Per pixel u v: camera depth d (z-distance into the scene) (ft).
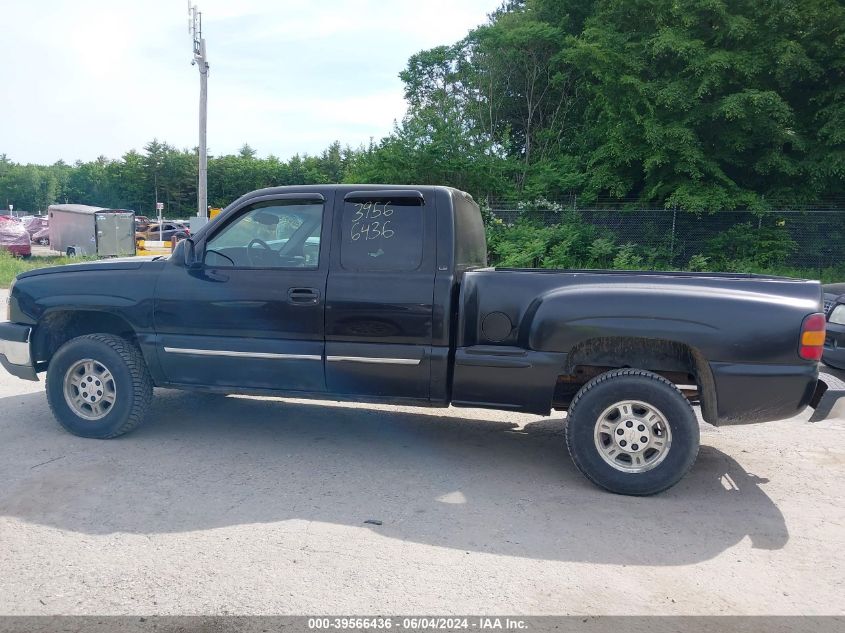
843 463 16.87
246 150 335.47
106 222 96.78
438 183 74.64
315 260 16.38
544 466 16.30
